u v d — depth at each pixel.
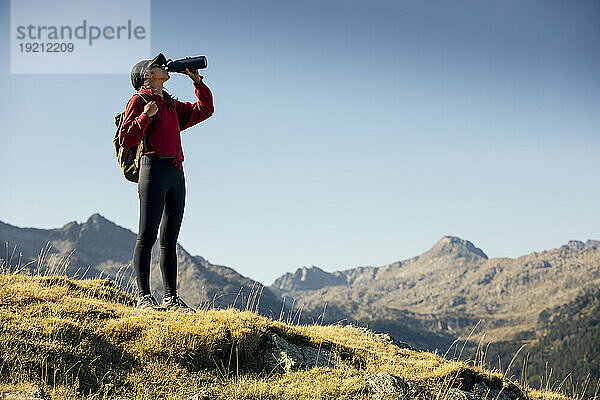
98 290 8.61
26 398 5.00
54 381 5.50
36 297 7.18
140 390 5.83
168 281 7.89
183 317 7.20
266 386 6.36
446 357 9.02
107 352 6.25
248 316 7.88
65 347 6.00
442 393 7.09
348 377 6.87
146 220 7.50
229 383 6.33
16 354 5.62
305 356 7.34
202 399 5.80
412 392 6.83
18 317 6.41
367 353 8.03
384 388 6.66
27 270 8.67
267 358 7.09
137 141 7.07
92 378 5.80
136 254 7.64
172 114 7.76
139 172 7.58
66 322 6.48
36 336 6.07
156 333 6.59
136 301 8.84
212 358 6.63
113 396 5.63
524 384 9.30
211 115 8.20
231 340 6.89
